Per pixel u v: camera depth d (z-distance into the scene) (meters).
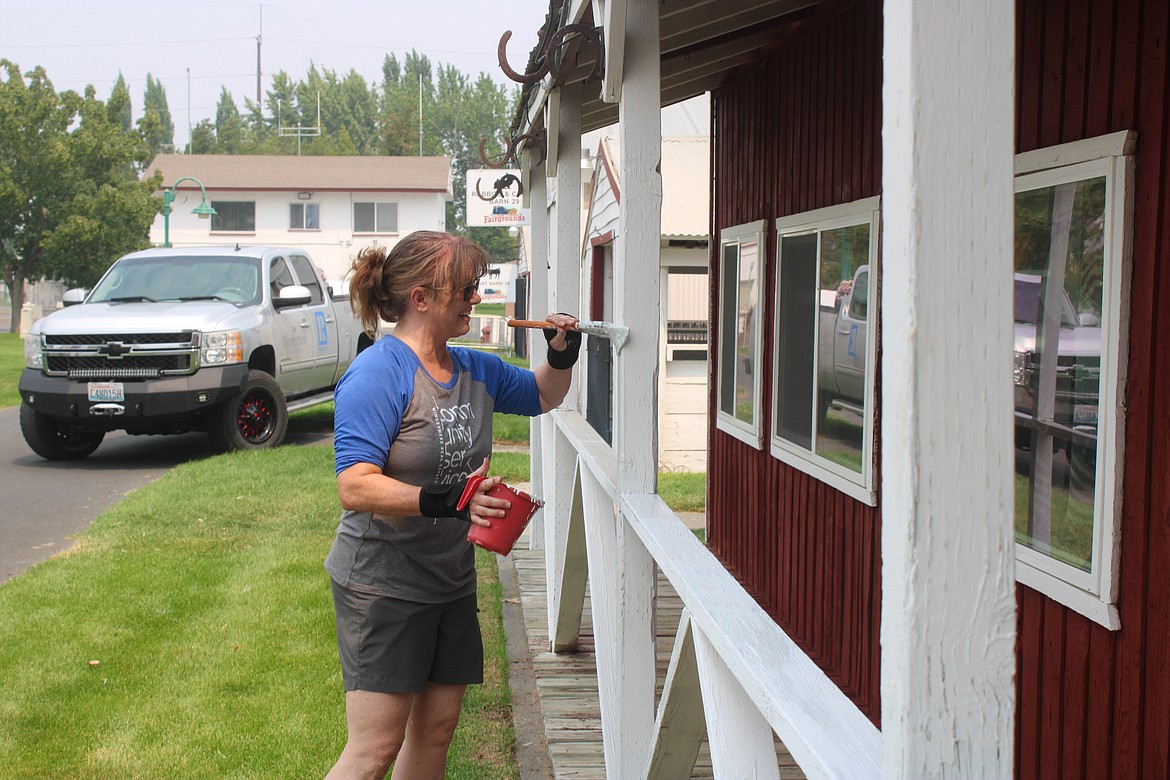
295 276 12.80
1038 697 3.04
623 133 3.07
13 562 7.14
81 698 4.66
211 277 11.90
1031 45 3.11
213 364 10.77
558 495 5.29
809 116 5.21
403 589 2.73
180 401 10.61
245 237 38.22
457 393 2.80
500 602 6.19
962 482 1.23
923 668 1.24
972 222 1.21
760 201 6.12
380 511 2.56
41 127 33.41
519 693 4.82
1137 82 2.59
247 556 7.13
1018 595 3.17
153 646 5.32
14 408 15.98
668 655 5.28
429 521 2.73
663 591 6.49
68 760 4.06
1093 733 2.76
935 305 1.21
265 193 38.19
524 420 14.90
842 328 4.77
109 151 33.81
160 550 7.29
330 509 8.48
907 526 1.23
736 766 2.10
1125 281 2.62
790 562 5.61
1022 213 3.17
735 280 6.73
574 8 3.63
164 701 4.62
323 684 4.81
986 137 1.21
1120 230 2.63
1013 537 1.24
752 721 2.12
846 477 4.66
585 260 13.17
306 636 5.47
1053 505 2.99
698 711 2.71
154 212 34.72
